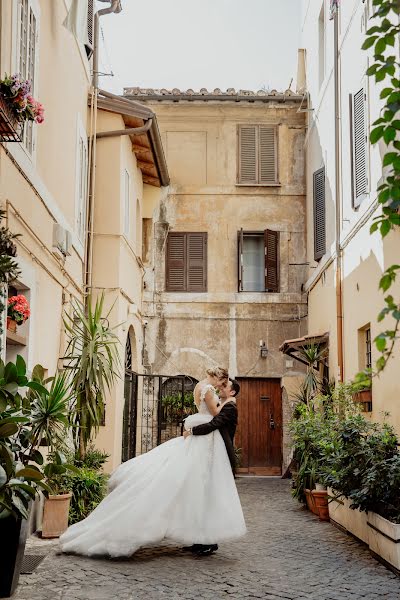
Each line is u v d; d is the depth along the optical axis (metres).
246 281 18.08
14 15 7.50
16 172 7.65
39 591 5.83
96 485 9.05
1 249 6.20
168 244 18.06
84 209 12.54
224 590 6.01
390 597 5.86
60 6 10.11
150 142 14.48
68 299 10.89
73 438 9.72
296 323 17.86
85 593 5.79
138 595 5.78
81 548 7.14
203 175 18.31
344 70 13.30
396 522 7.02
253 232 18.12
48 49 9.41
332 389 13.09
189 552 7.55
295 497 11.67
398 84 3.94
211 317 17.83
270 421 17.78
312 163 17.22
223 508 7.12
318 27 16.25
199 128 18.42
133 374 15.54
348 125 12.71
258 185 18.22
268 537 8.76
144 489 7.15
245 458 17.70
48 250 9.30
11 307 7.36
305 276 17.97
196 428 7.37
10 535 5.57
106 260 13.09
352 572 6.78
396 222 3.87
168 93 18.08
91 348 9.69
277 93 18.17
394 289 9.49
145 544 7.05
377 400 10.31
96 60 13.66
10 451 5.38
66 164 10.77
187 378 17.69
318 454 10.67
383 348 3.54
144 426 17.27
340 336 13.08
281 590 6.05
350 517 8.74
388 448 7.90
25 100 6.21
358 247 11.87
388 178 3.88
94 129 12.86
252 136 18.42
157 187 17.39
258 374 17.70
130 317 14.88
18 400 5.53
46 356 9.48
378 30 4.04
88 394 9.62
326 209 15.09
